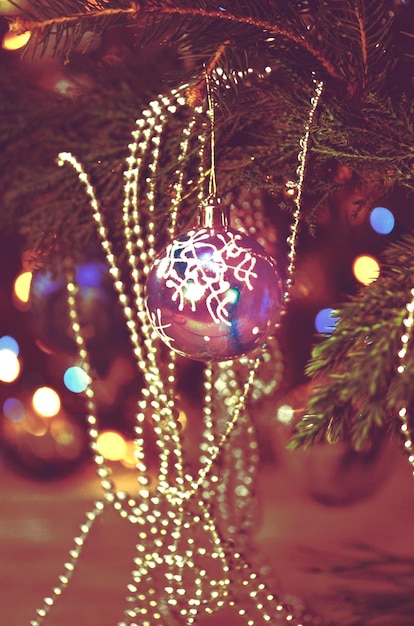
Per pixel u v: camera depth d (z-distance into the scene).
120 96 0.84
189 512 0.77
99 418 1.93
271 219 0.94
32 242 0.85
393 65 0.70
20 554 1.68
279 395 1.15
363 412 0.60
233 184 0.74
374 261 1.05
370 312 0.61
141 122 0.73
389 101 0.67
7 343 1.77
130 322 0.77
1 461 2.20
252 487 0.96
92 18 0.68
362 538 1.68
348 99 0.70
